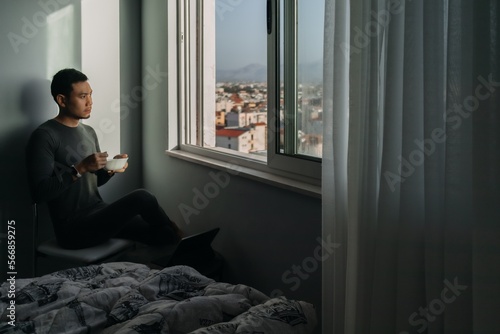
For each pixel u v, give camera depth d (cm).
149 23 303
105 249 236
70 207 244
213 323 138
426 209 115
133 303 144
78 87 249
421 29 118
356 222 130
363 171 130
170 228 258
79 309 138
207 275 220
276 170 215
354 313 131
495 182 99
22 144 269
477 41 101
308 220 190
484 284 100
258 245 222
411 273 120
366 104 129
